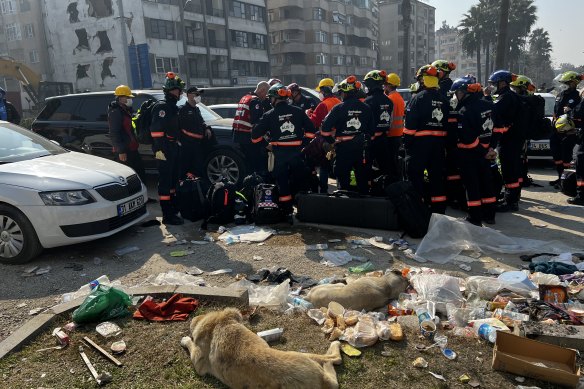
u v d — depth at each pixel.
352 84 6.29
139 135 6.78
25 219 5.03
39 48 42.75
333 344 3.17
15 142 6.00
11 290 4.48
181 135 7.05
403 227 5.89
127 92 7.45
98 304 3.58
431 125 6.04
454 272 4.67
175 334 3.44
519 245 5.31
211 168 8.48
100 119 9.05
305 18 56.06
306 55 56.72
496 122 6.45
